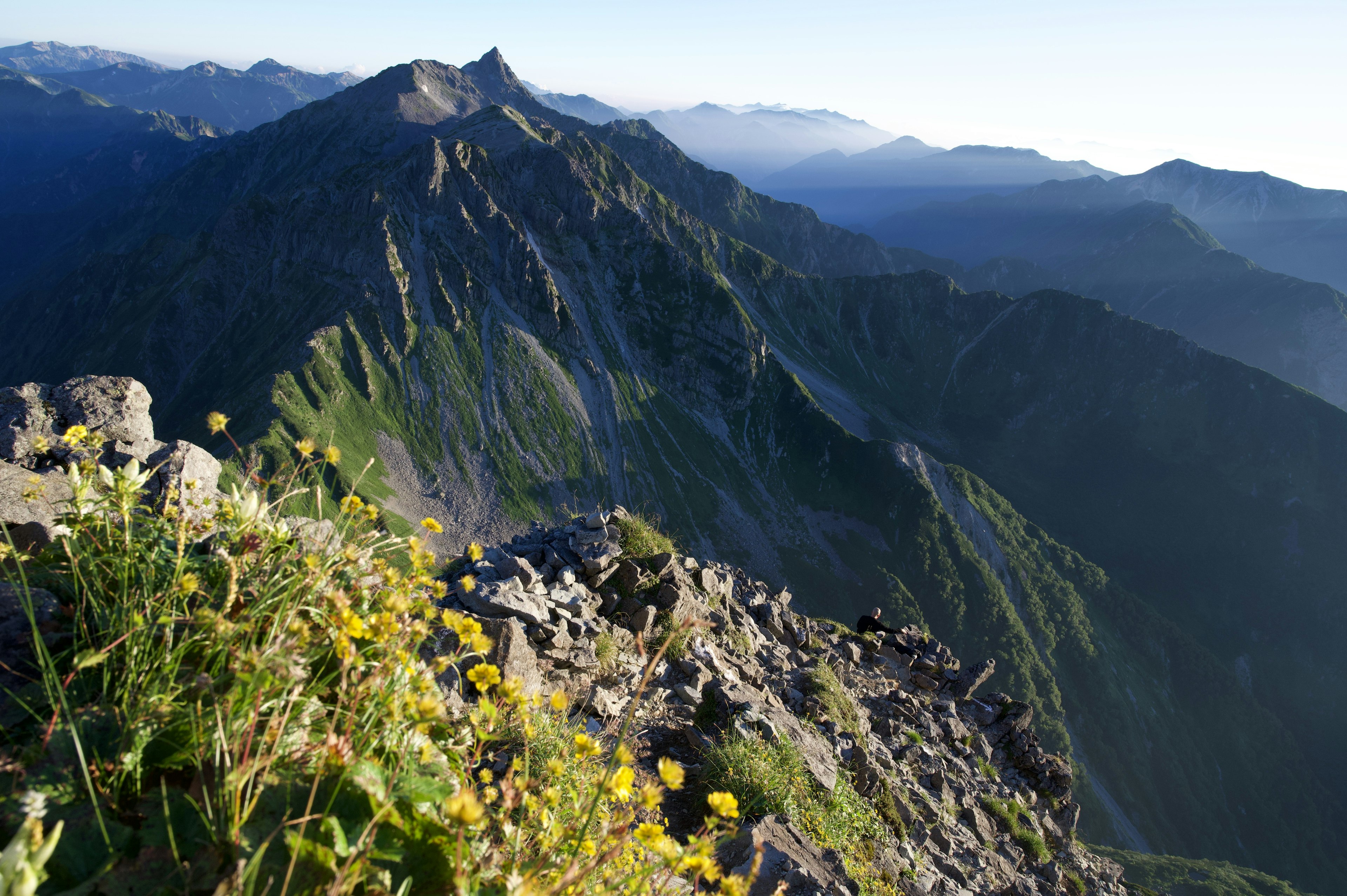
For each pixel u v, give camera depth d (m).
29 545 5.46
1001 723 24.52
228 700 2.79
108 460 8.30
